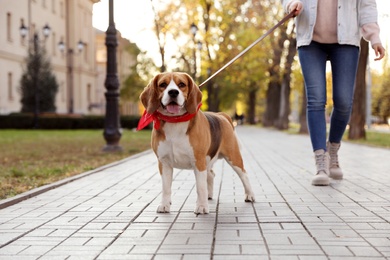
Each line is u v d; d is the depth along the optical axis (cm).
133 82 4906
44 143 1875
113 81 1378
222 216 476
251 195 553
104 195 620
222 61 3058
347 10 648
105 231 422
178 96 446
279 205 528
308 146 1720
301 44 661
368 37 646
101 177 812
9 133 2855
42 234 414
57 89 4059
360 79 2009
